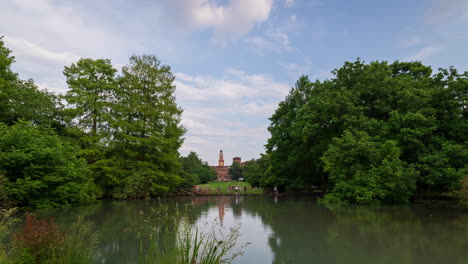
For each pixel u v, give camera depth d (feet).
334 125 70.64
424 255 19.33
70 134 72.43
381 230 27.86
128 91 84.02
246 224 32.07
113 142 76.28
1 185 35.83
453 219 33.58
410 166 49.37
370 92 64.64
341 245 22.27
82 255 15.43
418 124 53.21
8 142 41.86
